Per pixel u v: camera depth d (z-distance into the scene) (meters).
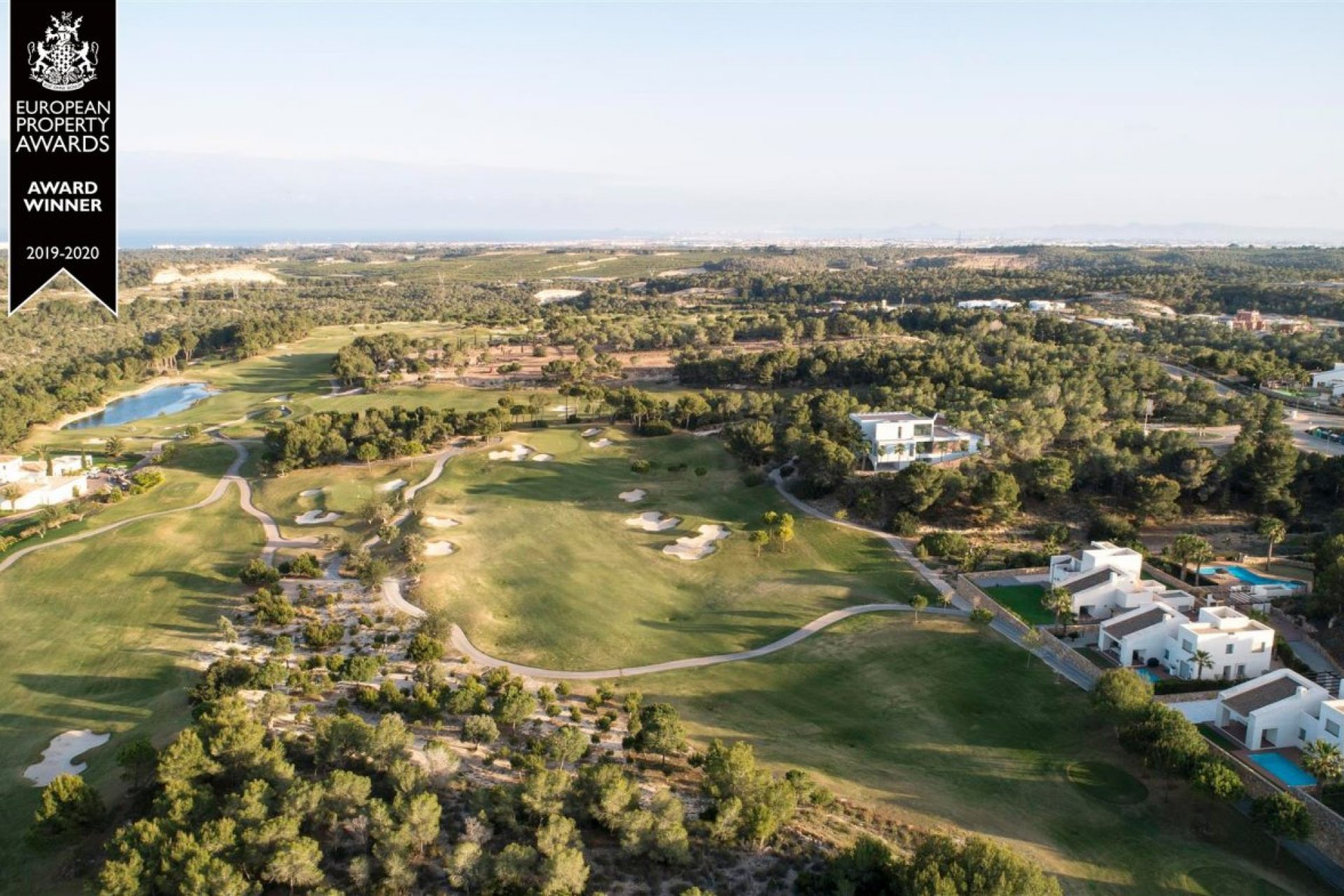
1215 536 94.75
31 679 68.69
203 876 37.97
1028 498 102.94
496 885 39.66
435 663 67.25
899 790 52.50
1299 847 49.12
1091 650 71.88
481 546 95.44
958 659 70.50
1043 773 55.81
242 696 60.19
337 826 44.41
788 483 111.19
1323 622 74.50
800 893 40.62
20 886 43.50
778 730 60.81
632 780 51.25
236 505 111.56
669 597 85.50
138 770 49.19
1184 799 52.94
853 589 84.75
